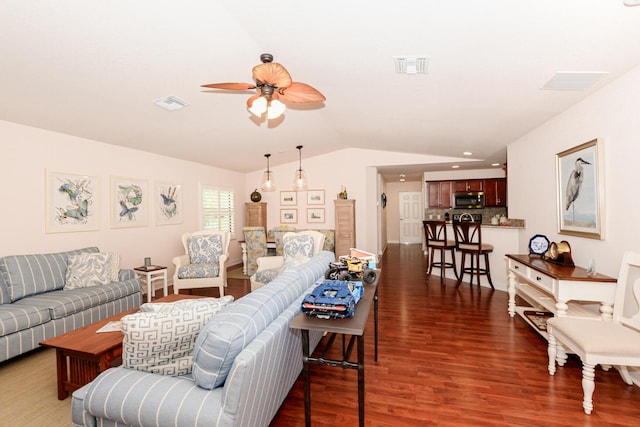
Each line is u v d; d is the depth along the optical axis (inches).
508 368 96.0
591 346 72.7
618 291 86.6
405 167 286.2
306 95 97.4
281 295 71.8
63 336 86.1
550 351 91.7
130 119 140.7
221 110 145.9
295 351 77.4
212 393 52.9
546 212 140.9
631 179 88.5
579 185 112.3
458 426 71.1
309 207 284.7
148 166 193.9
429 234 221.0
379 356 104.6
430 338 119.0
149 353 58.7
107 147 168.2
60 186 145.9
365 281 93.0
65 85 104.3
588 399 74.5
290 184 288.7
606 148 98.4
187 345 61.2
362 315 66.5
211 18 76.9
